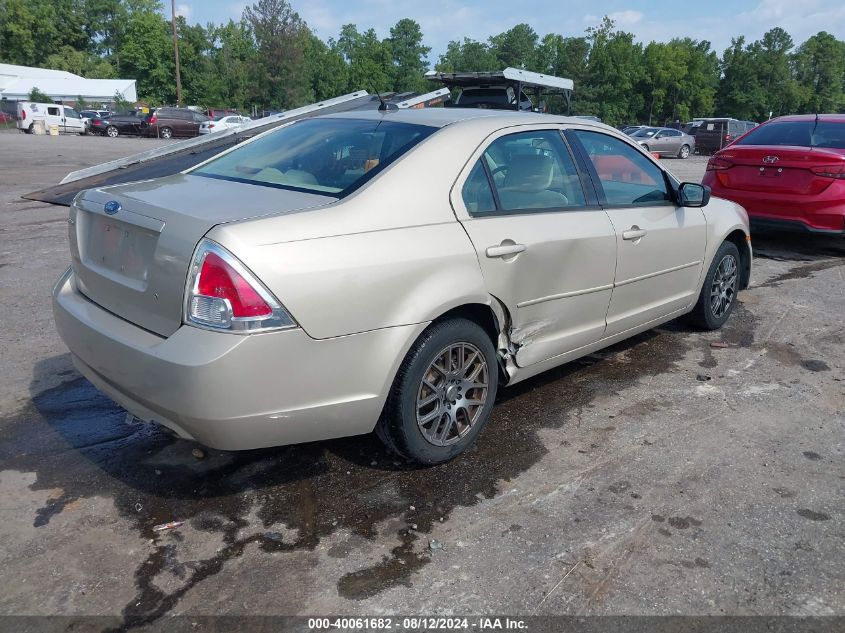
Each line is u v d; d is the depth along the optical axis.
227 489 3.14
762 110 94.69
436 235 3.07
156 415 2.76
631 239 4.12
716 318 5.36
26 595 2.46
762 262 7.87
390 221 2.96
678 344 5.17
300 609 2.42
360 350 2.82
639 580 2.59
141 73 82.31
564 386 4.37
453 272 3.09
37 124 40.00
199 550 2.72
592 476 3.30
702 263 4.96
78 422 3.76
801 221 7.61
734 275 5.43
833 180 7.38
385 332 2.88
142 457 3.41
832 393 4.34
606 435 3.72
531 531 2.87
